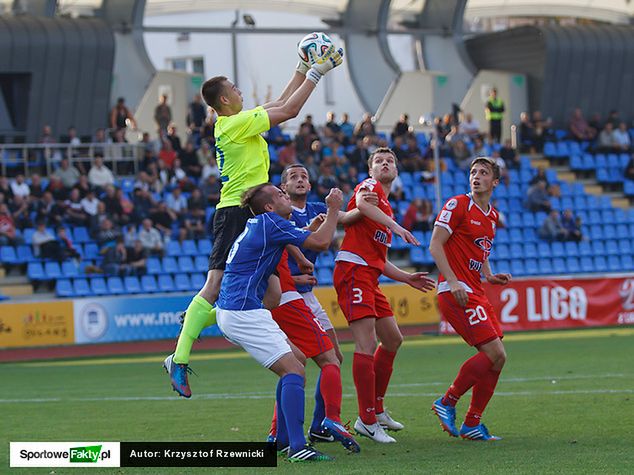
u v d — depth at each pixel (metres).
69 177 35.00
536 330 31.06
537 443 11.52
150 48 50.22
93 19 37.44
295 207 12.82
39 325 29.42
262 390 18.12
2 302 29.09
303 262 12.06
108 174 35.38
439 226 12.23
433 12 43.28
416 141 39.97
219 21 50.12
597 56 42.75
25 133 36.84
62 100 37.00
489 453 10.92
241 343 10.73
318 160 37.50
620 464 9.91
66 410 15.90
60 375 22.62
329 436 12.37
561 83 42.66
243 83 50.28
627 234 40.56
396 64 42.44
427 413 14.48
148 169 36.16
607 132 42.84
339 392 11.52
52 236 33.53
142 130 41.38
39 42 36.22
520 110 43.47
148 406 16.16
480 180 12.24
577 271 38.81
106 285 33.25
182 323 11.92
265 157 11.67
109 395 18.05
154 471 10.31
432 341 28.61
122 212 34.25
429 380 18.84
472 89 43.81
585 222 40.38
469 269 12.30
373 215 11.89
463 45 43.78
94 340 29.98
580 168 42.25
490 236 12.39
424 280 12.55
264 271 10.74
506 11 44.94
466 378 12.05
